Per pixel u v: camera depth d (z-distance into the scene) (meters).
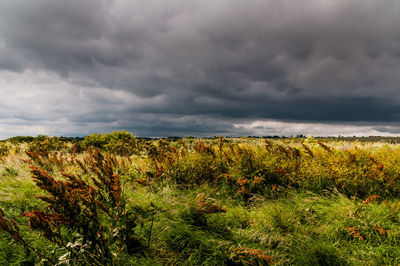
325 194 4.26
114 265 2.07
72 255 1.97
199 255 2.37
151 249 2.44
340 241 2.70
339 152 5.48
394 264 2.23
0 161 7.42
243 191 4.18
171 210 3.30
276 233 2.77
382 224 2.91
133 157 7.85
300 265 2.24
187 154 5.87
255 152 5.57
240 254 2.30
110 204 2.93
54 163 6.26
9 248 2.29
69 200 2.05
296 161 5.14
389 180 4.08
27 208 3.26
